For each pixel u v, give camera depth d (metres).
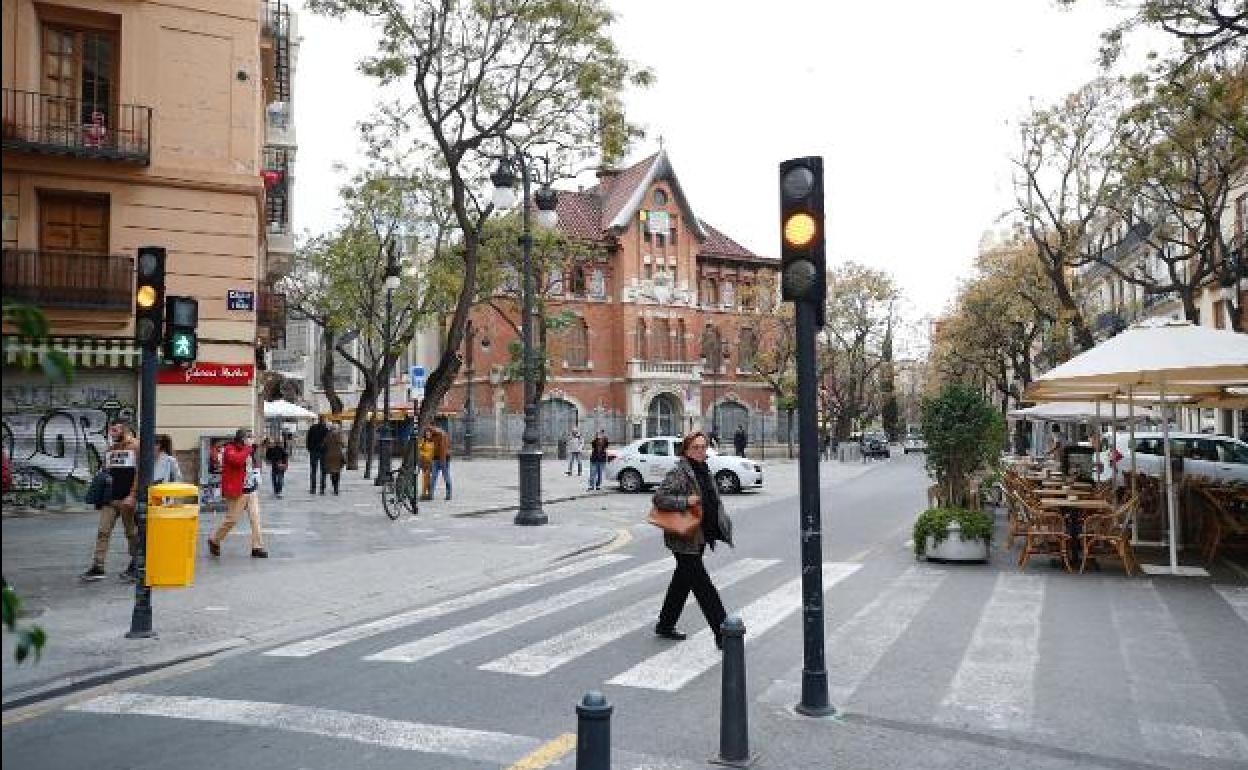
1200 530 13.79
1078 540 12.34
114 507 10.84
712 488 8.04
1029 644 7.80
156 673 6.98
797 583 10.77
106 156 17.94
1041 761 5.14
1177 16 13.68
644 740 5.42
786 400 51.56
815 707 5.89
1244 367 11.05
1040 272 35.28
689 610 9.31
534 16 19.42
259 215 21.58
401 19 19.47
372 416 31.20
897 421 92.12
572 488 26.52
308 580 10.88
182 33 19.16
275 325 26.28
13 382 17.64
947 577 11.27
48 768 4.94
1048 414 22.16
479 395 53.34
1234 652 7.53
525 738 5.43
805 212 5.82
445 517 18.20
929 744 5.39
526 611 9.31
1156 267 35.22
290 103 29.66
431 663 7.21
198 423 18.88
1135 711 6.00
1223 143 19.78
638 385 52.88
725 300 58.78
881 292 52.25
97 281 17.89
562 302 51.19
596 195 57.03
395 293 33.66
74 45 18.53
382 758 5.10
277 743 5.35
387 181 26.00
